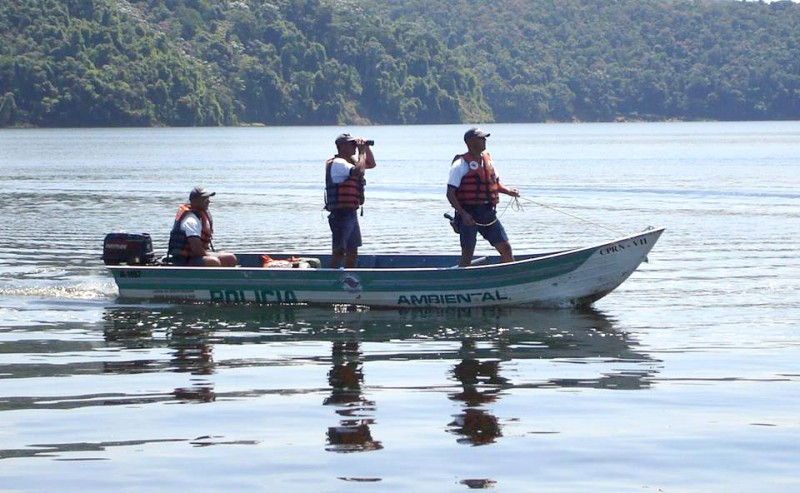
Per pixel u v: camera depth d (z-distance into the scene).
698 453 10.98
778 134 149.25
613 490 10.04
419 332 17.20
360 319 18.39
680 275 23.12
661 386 13.57
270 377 14.13
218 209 41.09
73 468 10.62
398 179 58.41
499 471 10.51
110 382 13.89
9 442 11.38
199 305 19.75
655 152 92.88
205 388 13.57
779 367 14.53
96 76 193.25
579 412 12.40
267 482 10.25
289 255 22.00
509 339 16.61
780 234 30.80
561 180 56.34
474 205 18.84
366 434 11.61
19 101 189.00
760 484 10.16
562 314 18.73
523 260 19.09
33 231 32.94
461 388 13.51
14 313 18.95
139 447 11.22
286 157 88.75
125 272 20.12
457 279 18.97
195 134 162.75
